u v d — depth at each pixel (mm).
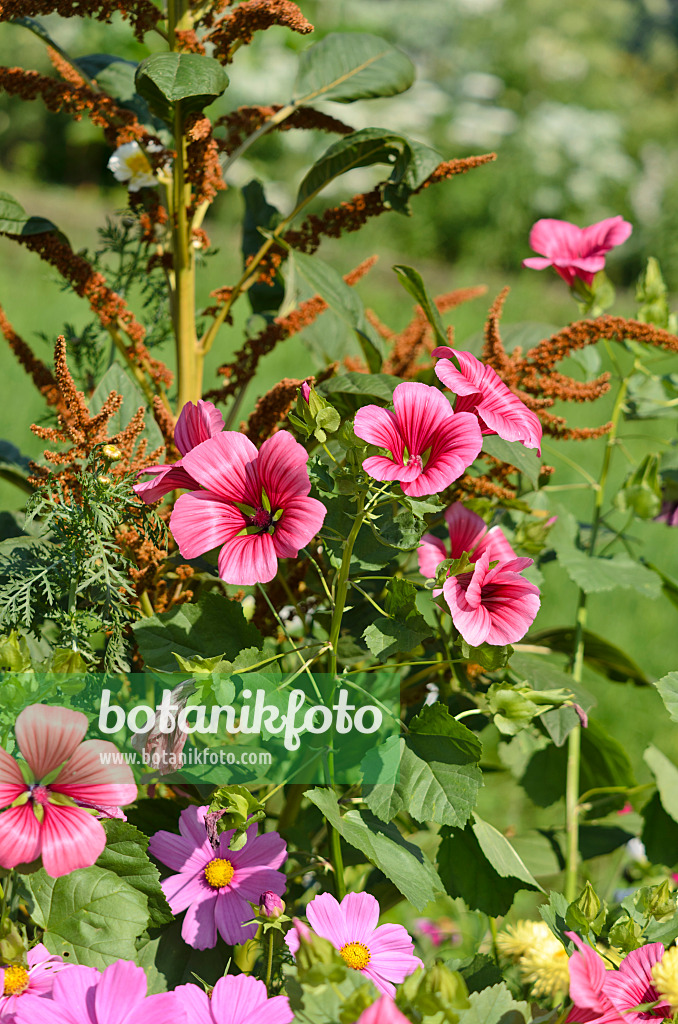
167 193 2115
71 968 1893
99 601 1989
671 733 3238
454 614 1913
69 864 1889
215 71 1974
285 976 1928
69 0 2029
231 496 1910
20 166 12758
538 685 2041
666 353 2168
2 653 1935
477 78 14672
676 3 20922
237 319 6328
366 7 13828
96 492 1971
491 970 1949
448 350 1951
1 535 2088
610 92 15852
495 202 12875
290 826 2094
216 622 1981
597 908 1939
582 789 2256
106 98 2076
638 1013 1908
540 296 10461
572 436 2125
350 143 2053
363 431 1900
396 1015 1828
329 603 2107
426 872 1952
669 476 2184
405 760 1950
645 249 13148
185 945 1971
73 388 1990
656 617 4148
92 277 2066
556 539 2180
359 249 12070
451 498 2090
